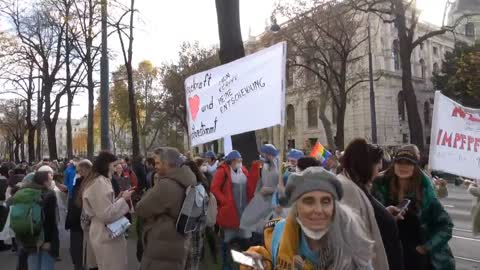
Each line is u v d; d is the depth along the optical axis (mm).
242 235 6613
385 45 50750
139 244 6562
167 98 44719
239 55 8945
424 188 3855
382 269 2779
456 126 5262
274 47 5340
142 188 12359
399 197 3904
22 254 6250
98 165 5250
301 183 2102
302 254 2148
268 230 2328
